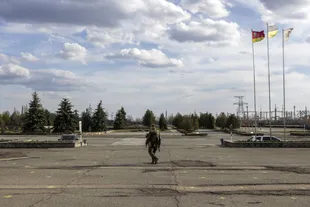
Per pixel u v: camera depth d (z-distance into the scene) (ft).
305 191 29.45
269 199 26.48
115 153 66.49
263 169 42.98
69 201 25.73
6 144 89.51
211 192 28.99
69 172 40.19
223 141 99.86
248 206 24.34
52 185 32.04
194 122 227.40
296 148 84.17
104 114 276.82
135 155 61.72
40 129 229.25
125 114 325.62
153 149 48.73
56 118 233.76
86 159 54.80
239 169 42.91
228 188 30.68
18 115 367.45
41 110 230.27
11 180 34.65
